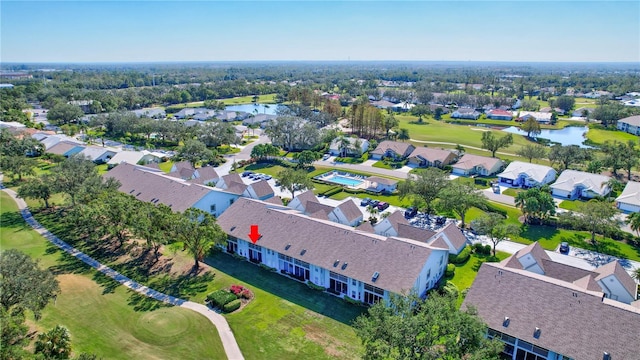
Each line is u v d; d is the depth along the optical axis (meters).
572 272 53.81
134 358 42.53
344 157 135.38
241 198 72.56
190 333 46.47
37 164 111.50
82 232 73.44
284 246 59.56
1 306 39.94
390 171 118.31
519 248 69.38
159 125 152.62
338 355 43.19
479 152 138.50
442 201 76.56
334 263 54.25
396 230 68.06
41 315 47.41
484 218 67.12
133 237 71.38
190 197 77.94
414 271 50.00
